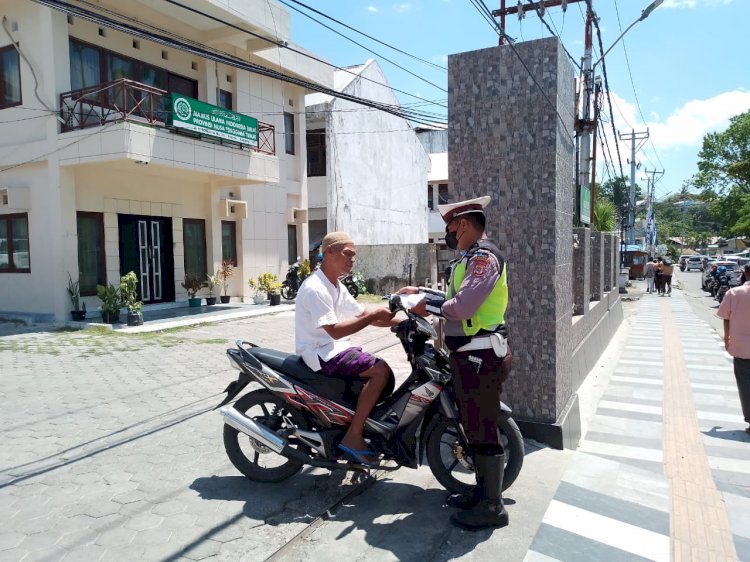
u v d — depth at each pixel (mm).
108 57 12133
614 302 12773
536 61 4566
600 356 9586
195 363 7766
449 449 3914
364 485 3945
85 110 11594
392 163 23953
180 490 3809
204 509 3539
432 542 3215
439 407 3646
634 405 6672
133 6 12234
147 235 13188
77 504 3584
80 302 11523
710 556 3229
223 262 14438
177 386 6523
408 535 3285
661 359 9523
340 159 20047
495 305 3340
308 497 3752
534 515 3555
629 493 3936
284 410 3979
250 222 15477
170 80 13586
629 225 37406
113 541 3141
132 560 2951
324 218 19750
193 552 3041
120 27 6750
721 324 14969
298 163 17422
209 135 12195
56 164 10898
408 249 19953
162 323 10969
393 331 3752
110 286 10852
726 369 8711
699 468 4730
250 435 3740
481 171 4812
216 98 14445
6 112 11609
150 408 5652
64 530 3256
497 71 4703
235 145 13188
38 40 11031
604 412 6402
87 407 5680
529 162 4645
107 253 11984
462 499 3598
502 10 12000
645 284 33062
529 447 4590
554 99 4527
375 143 22516
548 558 3090
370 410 3615
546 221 4609
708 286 26719
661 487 4078
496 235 4789
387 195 23578
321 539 3230
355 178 21109
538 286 4668
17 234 11766
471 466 3688
